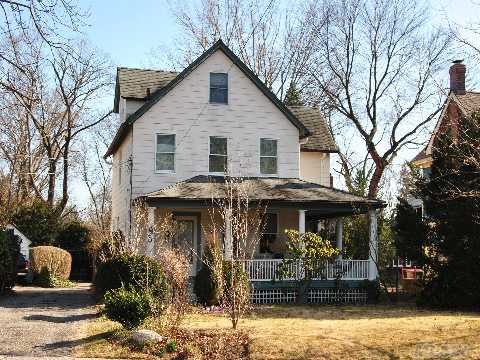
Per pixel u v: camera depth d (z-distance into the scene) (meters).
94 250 27.70
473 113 18.17
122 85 26.44
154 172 24.42
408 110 38.31
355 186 39.75
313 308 19.00
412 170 21.38
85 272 36.88
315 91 41.78
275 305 20.00
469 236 17.73
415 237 19.03
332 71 39.97
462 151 16.48
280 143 25.83
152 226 20.81
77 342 13.16
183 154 24.78
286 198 21.44
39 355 12.05
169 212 23.98
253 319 16.00
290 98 41.94
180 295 15.59
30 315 16.67
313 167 29.69
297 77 42.28
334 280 21.69
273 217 25.19
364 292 21.78
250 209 22.44
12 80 13.07
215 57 25.48
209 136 25.12
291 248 20.98
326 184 29.70
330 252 20.89
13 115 34.62
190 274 23.91
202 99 25.19
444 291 18.50
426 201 19.11
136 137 24.38
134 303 13.96
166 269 16.47
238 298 15.15
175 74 27.98
